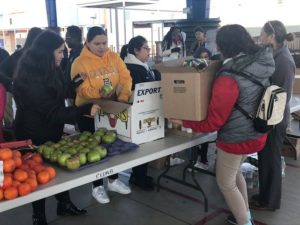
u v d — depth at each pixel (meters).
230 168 2.17
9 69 3.16
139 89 2.28
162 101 2.38
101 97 2.51
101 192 3.01
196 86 2.04
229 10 9.09
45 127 2.29
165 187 3.33
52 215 2.82
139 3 7.25
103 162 2.02
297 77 4.77
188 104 2.10
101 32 2.58
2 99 2.29
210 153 4.27
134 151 2.23
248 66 1.95
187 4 7.10
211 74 2.11
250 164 3.40
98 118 2.51
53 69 2.14
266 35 2.46
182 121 2.22
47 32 2.13
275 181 2.72
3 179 1.59
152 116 2.42
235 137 2.07
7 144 1.98
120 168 1.99
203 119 2.10
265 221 2.68
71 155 1.96
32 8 12.66
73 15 11.67
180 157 3.98
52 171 1.79
